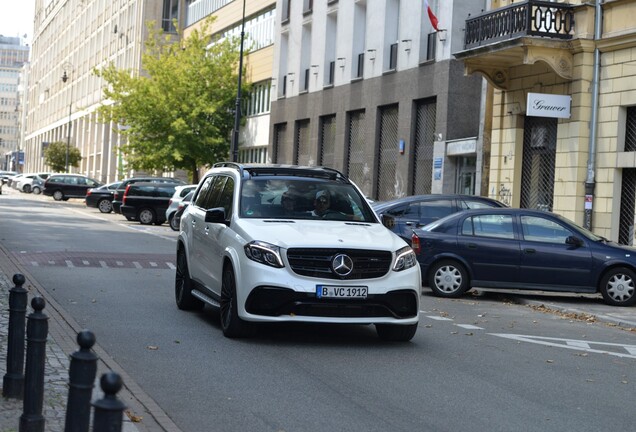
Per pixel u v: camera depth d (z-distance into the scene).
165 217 41.47
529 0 24.58
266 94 54.19
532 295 18.44
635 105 23.36
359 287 10.38
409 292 10.63
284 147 50.38
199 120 55.50
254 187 11.81
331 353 10.20
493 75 27.92
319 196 11.82
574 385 9.02
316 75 45.59
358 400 7.88
